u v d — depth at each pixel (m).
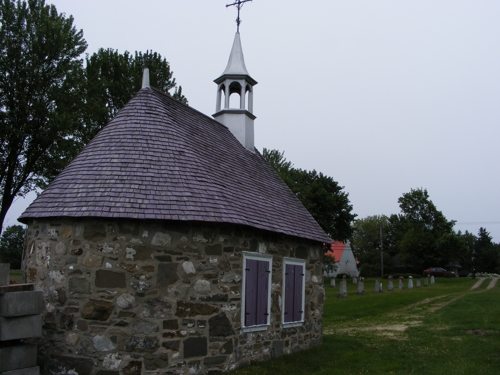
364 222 83.19
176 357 7.50
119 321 7.35
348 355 10.10
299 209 12.68
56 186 8.22
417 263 57.44
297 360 9.41
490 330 13.62
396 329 14.27
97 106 22.39
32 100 20.20
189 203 7.94
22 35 20.02
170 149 8.82
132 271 7.50
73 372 7.33
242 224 8.37
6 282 6.65
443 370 8.70
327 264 53.94
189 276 7.84
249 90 14.92
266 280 9.42
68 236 7.73
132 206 7.57
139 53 25.64
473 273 53.38
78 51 21.39
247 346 8.73
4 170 20.34
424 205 64.69
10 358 6.23
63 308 7.55
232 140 12.84
